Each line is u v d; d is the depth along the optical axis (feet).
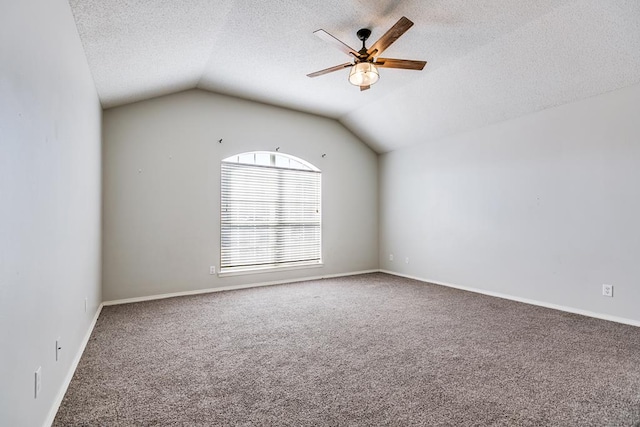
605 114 10.89
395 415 5.64
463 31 9.90
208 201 14.90
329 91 14.84
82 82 8.46
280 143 16.85
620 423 5.39
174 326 10.26
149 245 13.60
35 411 4.77
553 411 5.74
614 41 9.20
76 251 7.64
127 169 13.24
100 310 11.93
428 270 17.33
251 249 16.22
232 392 6.40
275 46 11.00
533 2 8.57
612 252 10.72
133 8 7.66
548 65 10.69
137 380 6.87
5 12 3.82
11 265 3.96
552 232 12.28
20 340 4.23
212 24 9.40
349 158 19.39
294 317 11.19
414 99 14.85
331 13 9.14
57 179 6.05
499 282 14.07
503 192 13.93
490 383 6.72
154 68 11.08
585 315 11.33
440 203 16.72
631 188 10.32
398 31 8.07
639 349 8.41
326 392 6.40
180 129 14.35
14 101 4.08
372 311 11.90
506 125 13.84
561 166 12.03
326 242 18.47
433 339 9.16
